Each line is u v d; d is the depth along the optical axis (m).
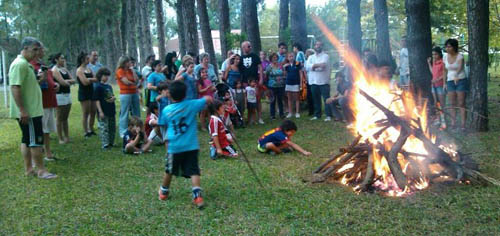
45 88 7.79
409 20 8.96
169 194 5.91
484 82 8.80
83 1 27.73
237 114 10.77
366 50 10.63
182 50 24.16
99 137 10.24
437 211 4.94
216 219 5.03
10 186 6.56
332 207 5.18
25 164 7.04
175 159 5.44
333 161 6.48
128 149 8.34
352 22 13.80
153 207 5.46
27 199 5.95
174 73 11.77
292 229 4.64
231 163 7.42
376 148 5.89
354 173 6.12
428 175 5.81
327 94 11.38
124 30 33.34
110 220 5.12
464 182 5.76
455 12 18.94
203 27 18.16
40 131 6.88
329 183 6.08
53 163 7.80
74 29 27.89
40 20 27.66
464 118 9.10
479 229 4.46
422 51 8.88
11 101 6.76
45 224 5.10
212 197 5.73
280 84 11.86
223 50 19.88
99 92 8.88
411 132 5.96
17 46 19.17
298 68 11.95
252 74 11.30
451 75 9.44
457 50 9.40
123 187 6.33
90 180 6.73
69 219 5.21
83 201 5.80
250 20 15.86
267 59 13.50
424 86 8.91
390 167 5.61
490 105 12.98
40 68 7.68
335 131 9.84
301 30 15.82
